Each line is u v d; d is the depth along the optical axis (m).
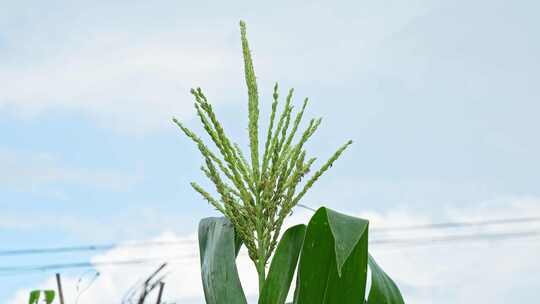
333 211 2.12
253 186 2.38
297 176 2.30
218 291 2.43
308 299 2.41
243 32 2.44
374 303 2.44
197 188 2.39
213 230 2.60
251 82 2.42
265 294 2.44
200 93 2.29
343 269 2.39
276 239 2.41
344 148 2.31
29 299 3.70
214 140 2.32
